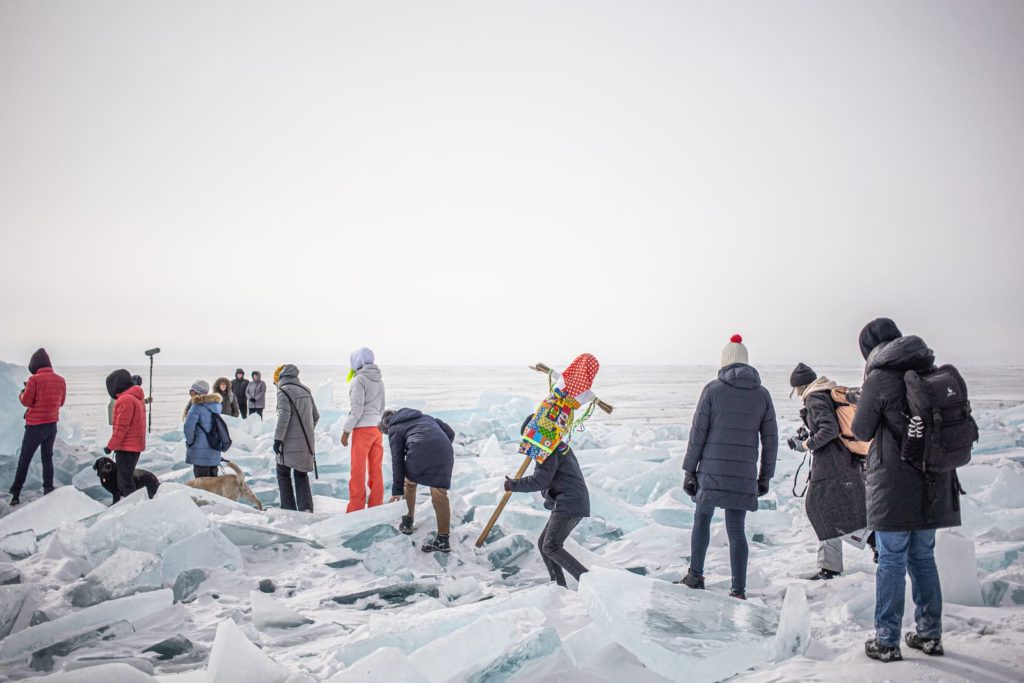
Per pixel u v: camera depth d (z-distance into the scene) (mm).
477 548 5391
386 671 2680
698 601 3742
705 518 4398
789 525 6418
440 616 3604
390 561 5082
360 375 6523
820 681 2830
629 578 3805
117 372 6637
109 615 3818
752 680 2971
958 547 3947
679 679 3039
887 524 3082
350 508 6379
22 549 5098
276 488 8055
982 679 2779
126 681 2672
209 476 7062
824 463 4602
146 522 4895
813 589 4383
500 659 3000
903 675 2826
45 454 7465
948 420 3047
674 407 26953
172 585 4520
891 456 3133
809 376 4922
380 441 6617
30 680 2617
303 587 4688
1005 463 8773
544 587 4039
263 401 15094
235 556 4984
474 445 12336
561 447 4398
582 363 4473
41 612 3908
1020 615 3473
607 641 3295
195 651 3473
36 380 7316
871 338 3449
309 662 3270
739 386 4375
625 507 6621
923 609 3135
